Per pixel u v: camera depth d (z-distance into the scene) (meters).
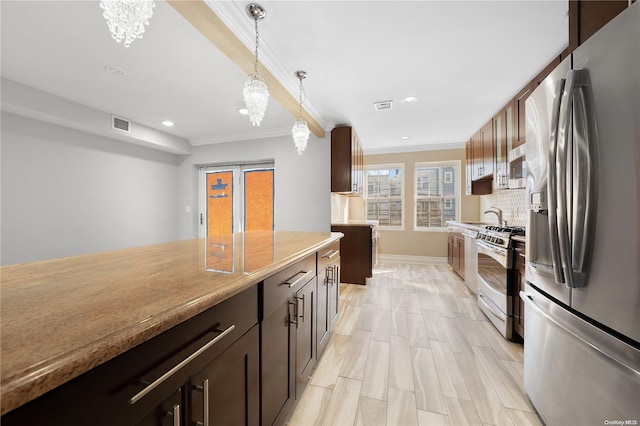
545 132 1.31
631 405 0.84
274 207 4.18
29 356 0.41
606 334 0.93
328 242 1.93
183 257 1.26
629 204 0.83
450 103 3.15
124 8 1.01
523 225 3.41
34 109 2.70
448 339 2.28
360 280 3.92
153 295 0.70
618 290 0.88
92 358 0.44
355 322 2.63
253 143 4.30
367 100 3.08
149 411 0.57
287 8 1.67
